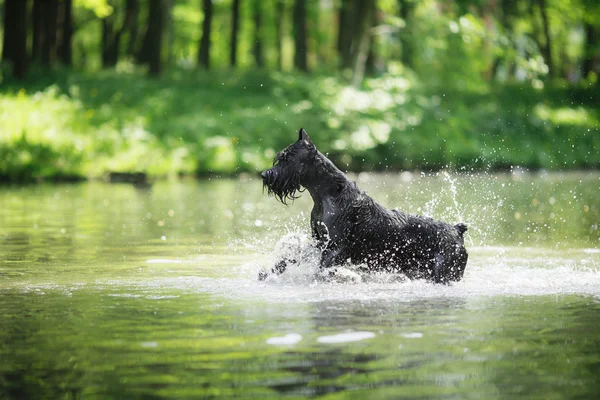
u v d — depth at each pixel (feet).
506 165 114.62
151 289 24.67
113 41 137.80
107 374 15.14
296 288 24.79
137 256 32.81
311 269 26.22
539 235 41.81
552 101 139.74
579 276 27.63
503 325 19.19
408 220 26.58
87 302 22.45
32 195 67.67
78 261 31.12
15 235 40.27
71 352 16.71
